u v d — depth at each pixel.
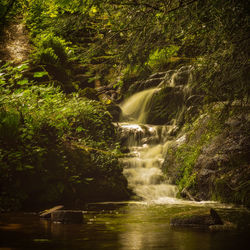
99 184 7.55
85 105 9.98
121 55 4.92
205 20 4.63
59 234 3.79
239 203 6.59
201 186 7.51
